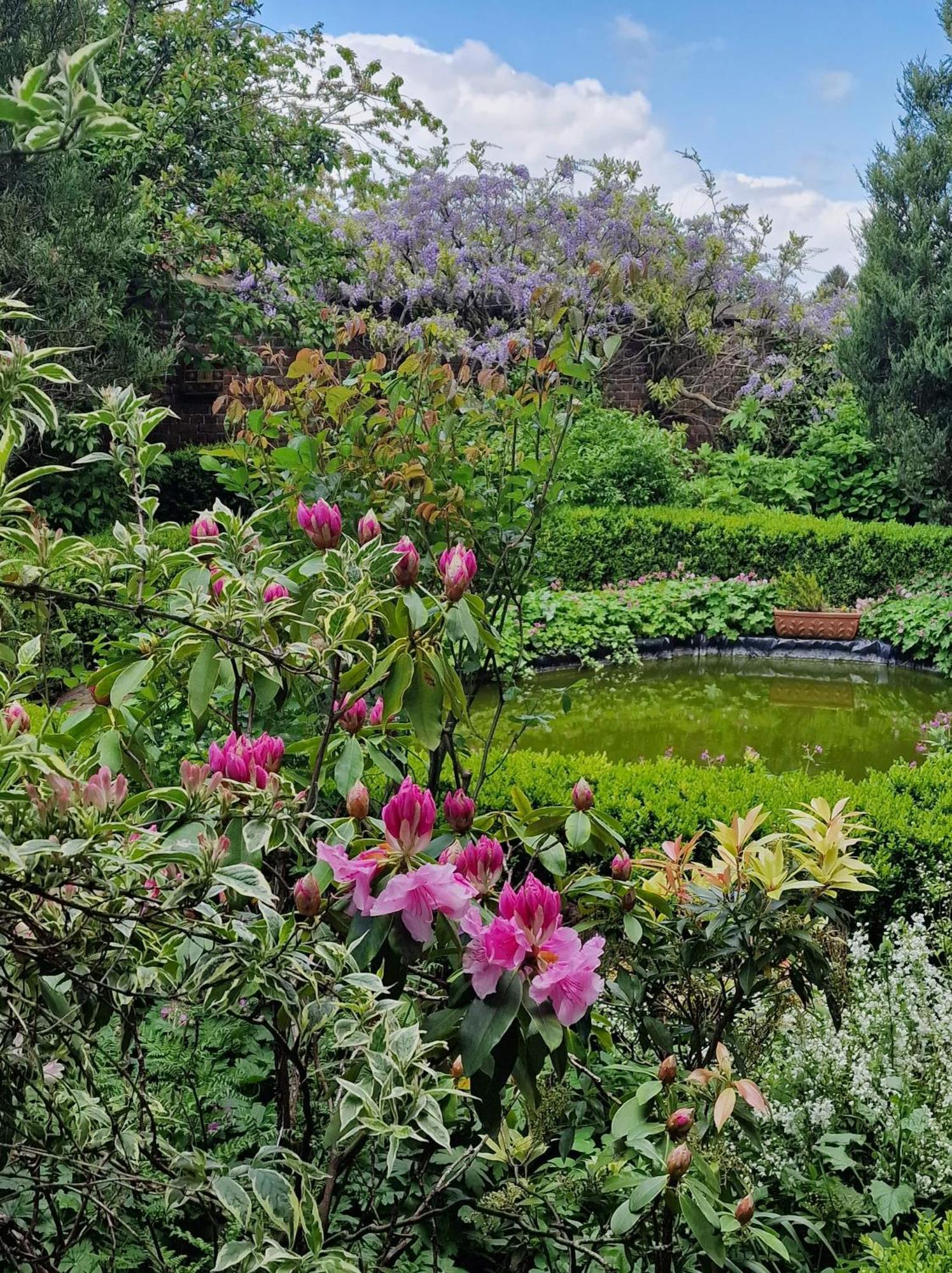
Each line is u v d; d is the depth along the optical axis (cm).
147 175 1187
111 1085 195
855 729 791
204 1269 191
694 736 762
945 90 1177
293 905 182
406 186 1477
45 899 124
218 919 128
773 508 1368
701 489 1356
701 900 236
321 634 179
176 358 1096
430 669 185
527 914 144
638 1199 163
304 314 1174
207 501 1118
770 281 1603
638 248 1508
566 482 394
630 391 1619
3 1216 140
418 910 148
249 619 173
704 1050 246
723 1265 162
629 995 216
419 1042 137
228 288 1148
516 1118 225
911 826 390
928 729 721
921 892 383
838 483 1373
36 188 912
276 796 155
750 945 223
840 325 1540
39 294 895
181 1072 218
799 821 238
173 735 317
